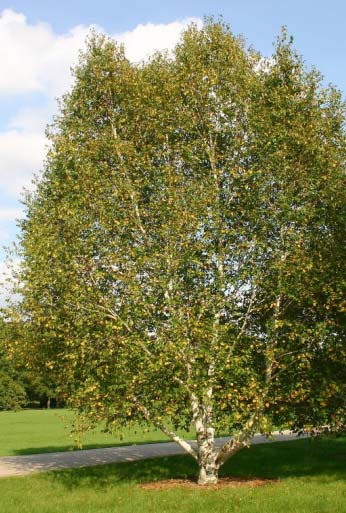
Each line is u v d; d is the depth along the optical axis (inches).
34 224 727.1
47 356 713.0
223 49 793.6
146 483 701.3
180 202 669.9
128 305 632.4
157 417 605.0
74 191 711.1
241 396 606.2
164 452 1041.5
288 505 547.2
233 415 624.4
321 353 669.3
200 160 724.0
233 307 666.8
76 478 743.1
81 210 679.7
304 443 1083.3
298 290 648.4
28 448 1227.9
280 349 643.5
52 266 665.6
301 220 665.6
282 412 684.1
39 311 652.7
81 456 1015.0
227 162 730.8
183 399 620.7
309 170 696.4
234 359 603.2
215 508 549.0
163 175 697.0
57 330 660.1
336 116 765.3
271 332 651.5
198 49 801.6
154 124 755.4
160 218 676.7
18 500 606.9
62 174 765.3
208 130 759.1
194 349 610.5
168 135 768.9
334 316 681.0
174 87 768.3
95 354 630.5
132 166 737.6
